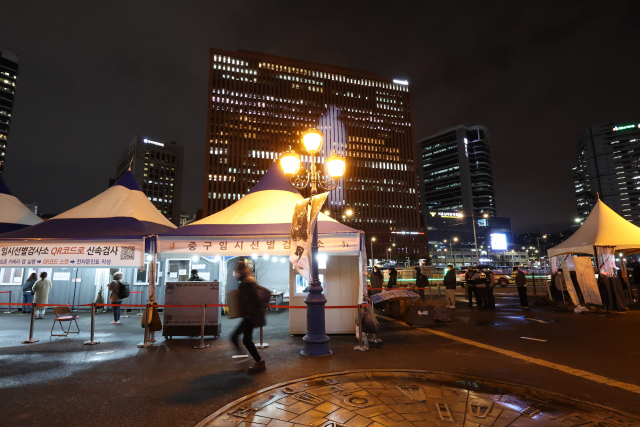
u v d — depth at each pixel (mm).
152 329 8836
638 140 180500
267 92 121812
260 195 11531
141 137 151625
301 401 4883
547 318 12867
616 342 8742
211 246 9312
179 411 4637
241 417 4383
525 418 4309
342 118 129125
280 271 20219
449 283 16172
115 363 6988
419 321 11633
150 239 9445
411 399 4926
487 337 9539
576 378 5910
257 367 6391
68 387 5590
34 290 13000
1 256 9562
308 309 7820
